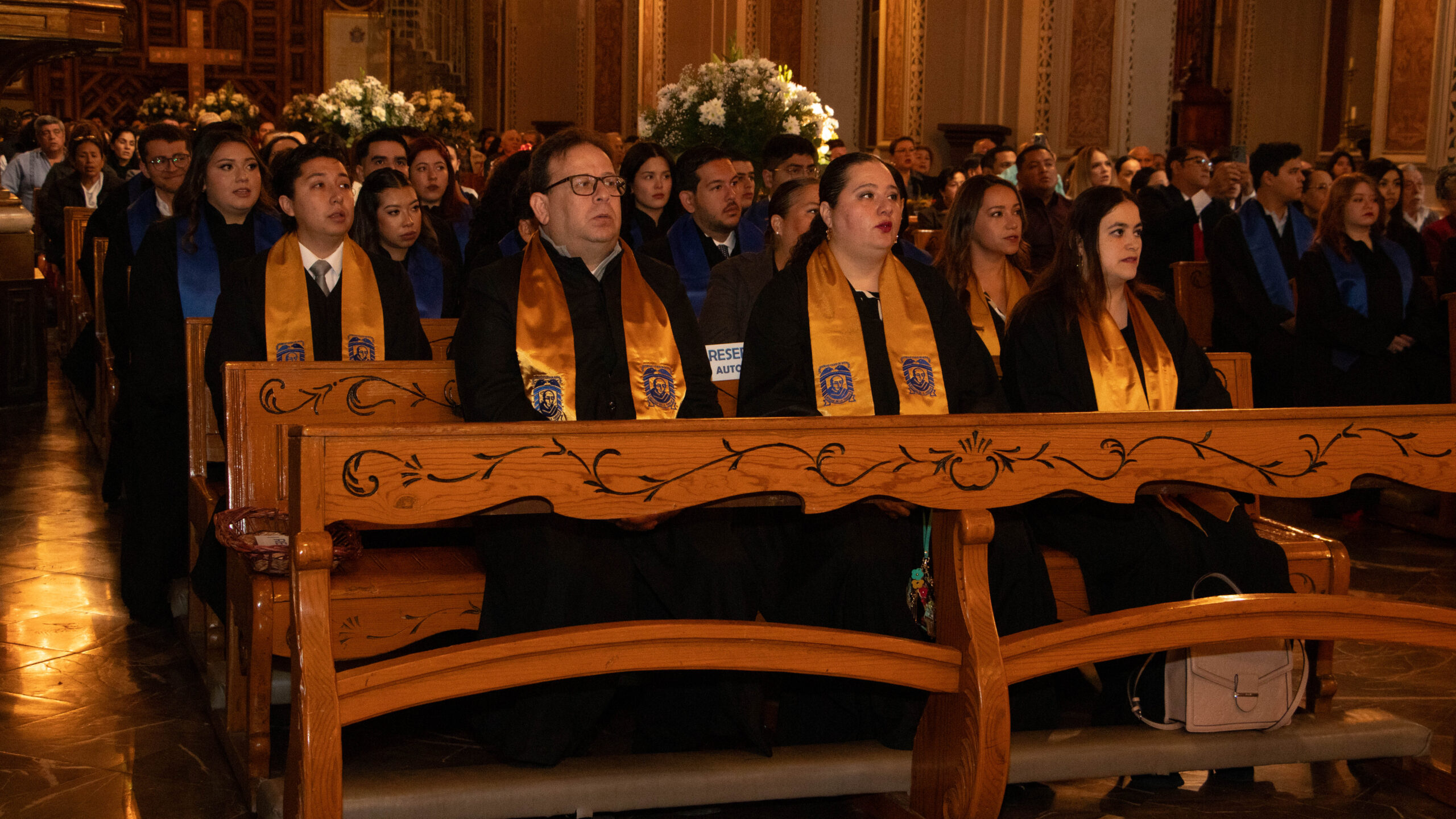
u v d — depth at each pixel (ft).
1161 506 12.06
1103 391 12.75
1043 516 12.38
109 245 17.69
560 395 10.98
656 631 9.04
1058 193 26.27
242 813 10.28
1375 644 14.89
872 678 9.49
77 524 18.92
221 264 15.23
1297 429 10.17
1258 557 11.71
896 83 45.62
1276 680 11.09
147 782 10.78
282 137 22.06
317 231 13.46
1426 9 31.78
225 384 11.82
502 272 11.23
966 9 43.93
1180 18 73.61
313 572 8.49
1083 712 12.91
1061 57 39.22
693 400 11.58
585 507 8.77
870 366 12.25
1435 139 31.53
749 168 21.09
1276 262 23.39
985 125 43.39
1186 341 13.41
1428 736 11.43
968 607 9.63
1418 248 23.11
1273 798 11.03
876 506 11.38
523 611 10.20
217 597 11.59
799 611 11.51
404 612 10.72
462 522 11.03
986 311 15.61
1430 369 21.72
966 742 9.59
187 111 51.29
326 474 8.30
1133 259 12.75
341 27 69.67
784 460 9.12
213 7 69.41
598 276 11.54
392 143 20.74
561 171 11.05
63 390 30.45
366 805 9.30
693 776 10.05
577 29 84.12
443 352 15.29
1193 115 66.08
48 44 26.12
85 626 14.67
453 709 12.57
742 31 54.70
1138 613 9.93
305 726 8.27
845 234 12.17
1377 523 21.39
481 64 85.92
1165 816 10.62
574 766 10.06
